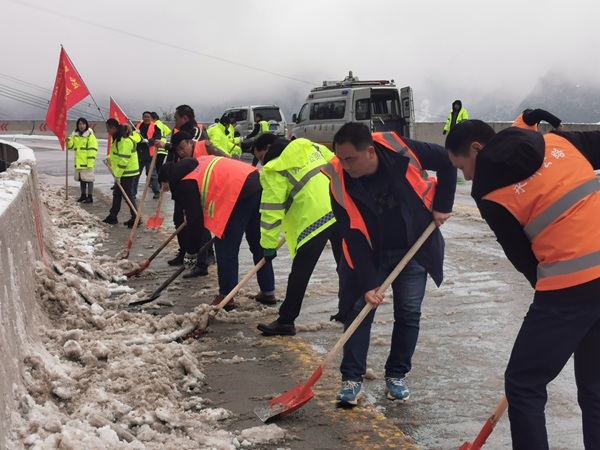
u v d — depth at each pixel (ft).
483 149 8.08
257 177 17.12
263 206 15.25
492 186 7.97
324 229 15.01
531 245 8.02
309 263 15.12
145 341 14.42
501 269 21.03
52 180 51.52
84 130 38.37
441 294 18.30
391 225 11.28
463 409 11.53
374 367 13.47
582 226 7.68
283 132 76.74
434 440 10.46
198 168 17.12
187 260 17.60
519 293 18.31
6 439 8.41
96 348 13.00
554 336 7.80
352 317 11.70
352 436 10.57
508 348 14.28
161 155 40.75
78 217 30.86
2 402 8.68
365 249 11.06
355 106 56.90
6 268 10.74
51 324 14.49
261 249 17.92
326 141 59.82
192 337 15.20
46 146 94.73
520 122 10.65
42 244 19.35
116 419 10.69
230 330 15.84
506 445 10.26
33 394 10.36
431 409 11.55
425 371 13.15
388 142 10.84
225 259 17.13
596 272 7.60
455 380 12.72
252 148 16.30
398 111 57.31
